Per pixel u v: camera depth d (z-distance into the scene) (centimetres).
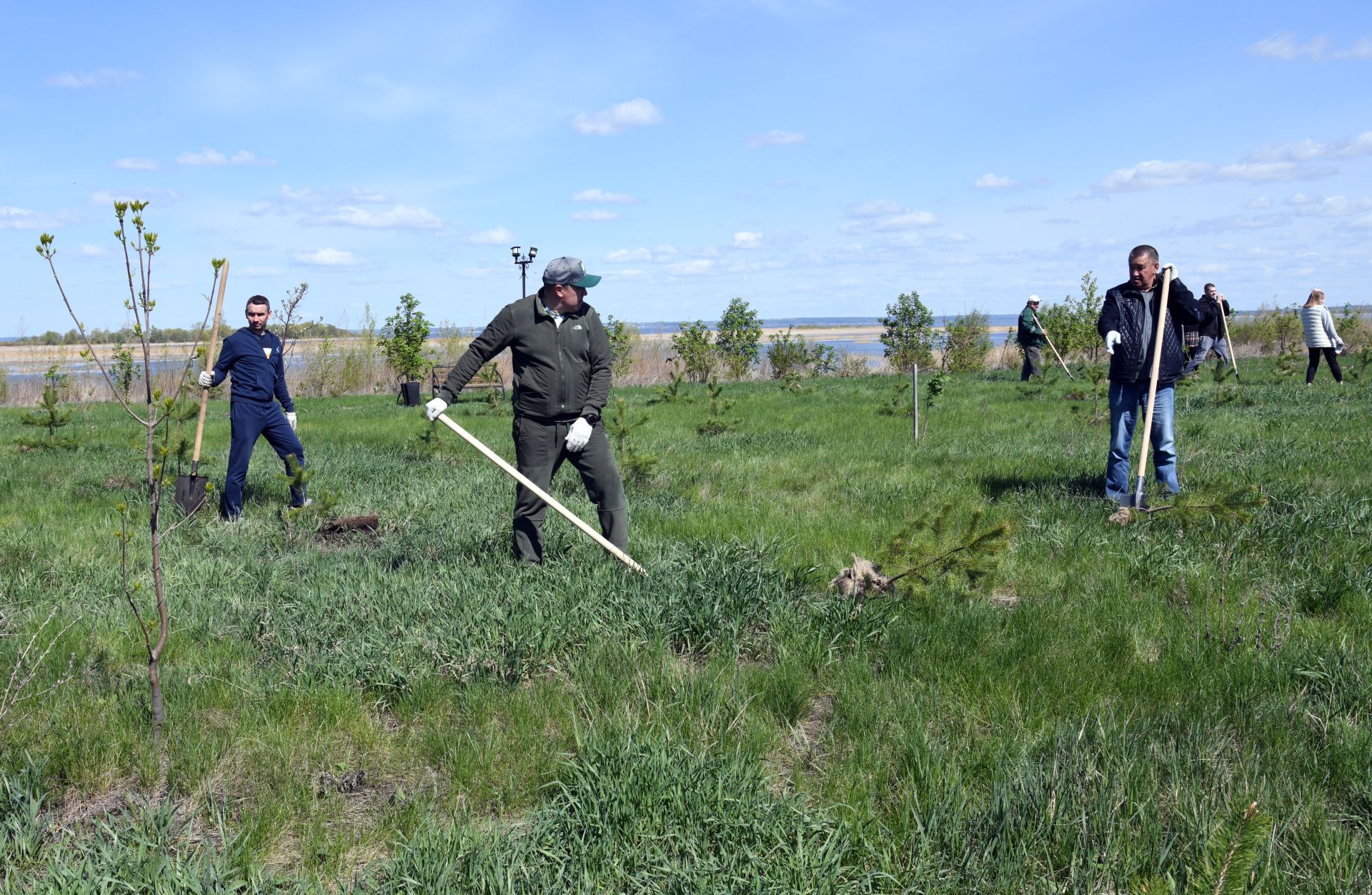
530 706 367
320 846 280
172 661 426
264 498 836
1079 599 484
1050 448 998
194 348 343
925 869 258
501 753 331
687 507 736
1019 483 799
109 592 518
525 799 308
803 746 343
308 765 329
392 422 1573
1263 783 288
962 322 2886
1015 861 258
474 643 413
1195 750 312
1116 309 710
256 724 357
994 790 283
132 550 622
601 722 349
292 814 299
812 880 254
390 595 489
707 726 344
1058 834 266
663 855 265
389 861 268
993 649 413
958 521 645
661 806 285
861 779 305
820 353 2917
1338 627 432
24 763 320
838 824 281
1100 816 270
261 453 1138
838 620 438
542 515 555
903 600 465
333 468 980
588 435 535
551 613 444
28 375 2856
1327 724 327
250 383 752
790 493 804
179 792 319
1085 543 582
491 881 250
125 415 1831
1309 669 375
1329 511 628
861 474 877
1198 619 442
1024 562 556
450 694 385
